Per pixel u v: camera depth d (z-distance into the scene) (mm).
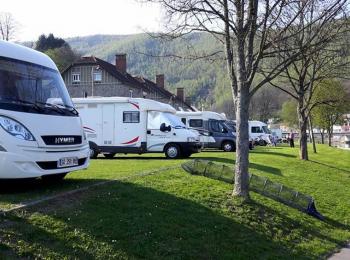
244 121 12109
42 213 7945
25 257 6578
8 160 8758
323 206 15102
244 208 11422
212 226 9672
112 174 12867
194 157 21844
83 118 21812
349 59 24906
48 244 7031
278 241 10281
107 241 7598
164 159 20469
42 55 10742
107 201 9289
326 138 92000
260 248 9508
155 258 7594
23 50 10117
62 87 10727
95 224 7996
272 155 26703
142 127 21469
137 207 9367
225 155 23359
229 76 12547
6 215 7559
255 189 13516
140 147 21453
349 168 26938
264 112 110625
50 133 9492
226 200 11641
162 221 9008
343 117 68500
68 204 8695
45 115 9586
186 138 21328
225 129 30719
